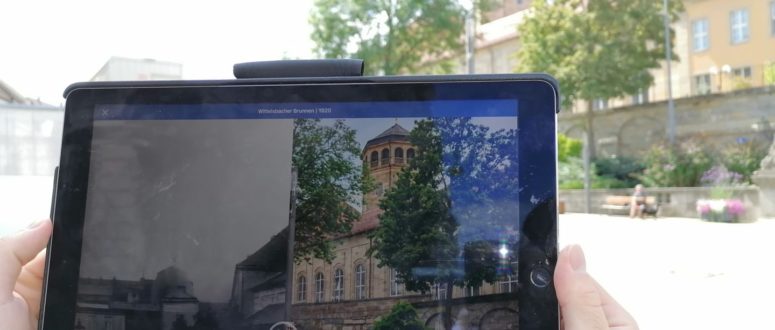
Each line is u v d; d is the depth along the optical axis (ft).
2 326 1.04
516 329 0.99
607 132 27.53
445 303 1.01
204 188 1.07
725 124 23.93
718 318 4.89
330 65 1.16
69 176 1.09
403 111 1.05
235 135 1.08
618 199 19.45
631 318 1.09
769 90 23.08
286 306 1.04
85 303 1.07
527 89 1.02
